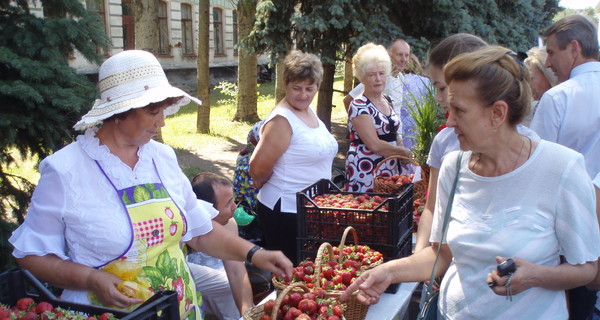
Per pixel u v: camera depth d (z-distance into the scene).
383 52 4.15
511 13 10.55
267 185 3.44
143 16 9.12
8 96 3.10
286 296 2.16
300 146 3.29
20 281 1.93
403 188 2.99
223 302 3.26
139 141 2.04
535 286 1.60
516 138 1.67
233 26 24.50
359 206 2.77
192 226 2.34
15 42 3.21
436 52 2.26
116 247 1.95
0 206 3.39
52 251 1.92
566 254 1.63
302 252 2.79
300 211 2.78
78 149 1.98
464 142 1.68
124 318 1.58
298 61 3.27
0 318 1.64
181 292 2.12
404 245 2.83
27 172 3.89
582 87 2.74
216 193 3.17
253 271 3.45
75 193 1.93
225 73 24.36
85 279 1.91
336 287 2.23
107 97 1.98
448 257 1.96
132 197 2.01
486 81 1.58
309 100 3.36
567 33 2.84
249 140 4.24
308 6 7.82
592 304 2.26
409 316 3.29
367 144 4.09
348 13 7.51
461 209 1.78
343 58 8.29
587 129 2.74
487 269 1.71
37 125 3.16
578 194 1.59
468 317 1.76
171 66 21.34
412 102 4.58
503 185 1.67
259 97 16.69
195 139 11.18
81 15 3.58
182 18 22.25
